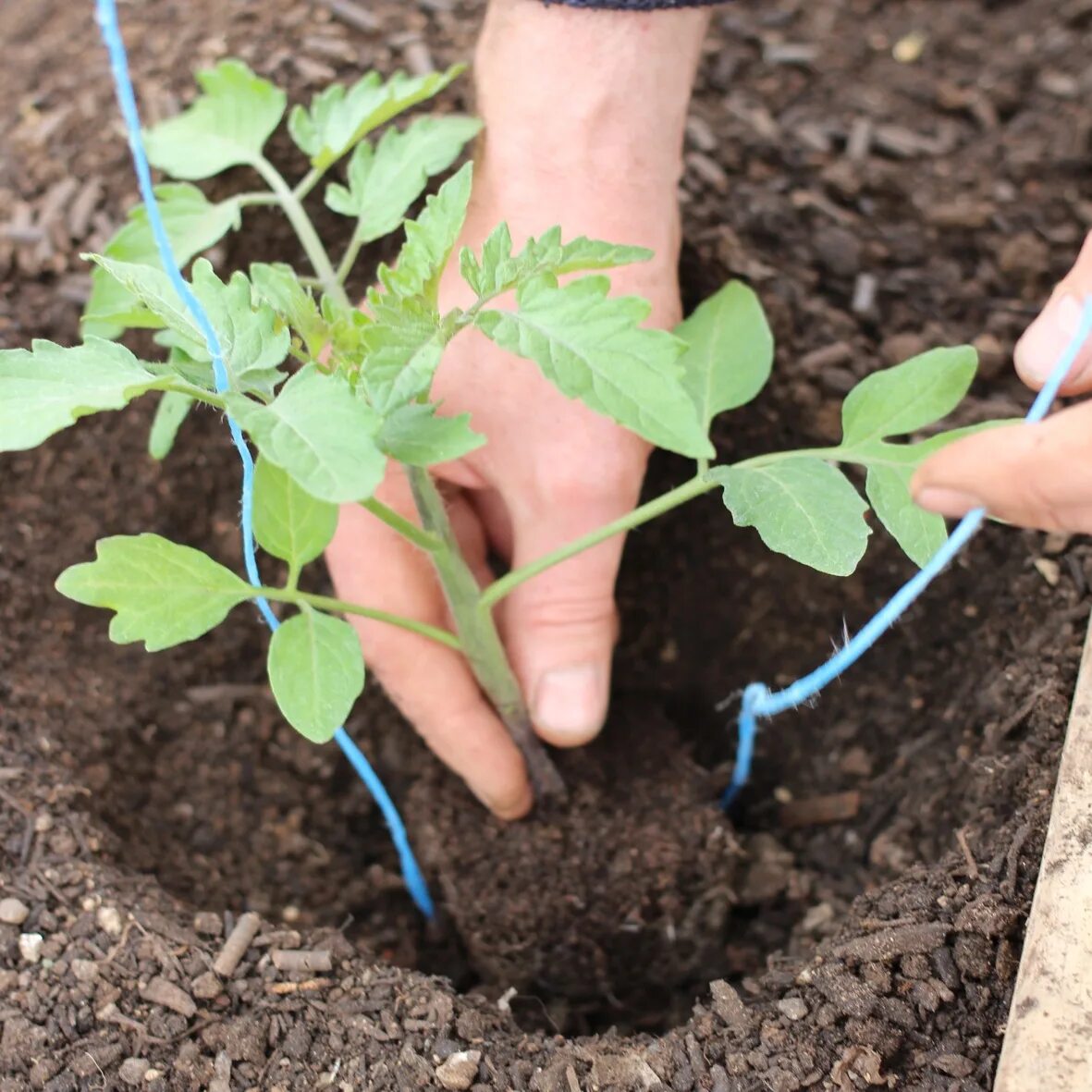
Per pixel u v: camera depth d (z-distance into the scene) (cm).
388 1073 40
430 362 37
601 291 36
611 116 43
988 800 42
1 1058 40
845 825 47
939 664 47
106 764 46
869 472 39
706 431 41
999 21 55
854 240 50
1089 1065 36
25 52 53
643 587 50
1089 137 52
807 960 41
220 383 36
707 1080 39
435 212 37
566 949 45
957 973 39
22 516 48
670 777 47
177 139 45
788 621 49
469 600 42
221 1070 40
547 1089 39
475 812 46
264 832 48
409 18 52
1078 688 40
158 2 53
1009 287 50
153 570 38
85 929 41
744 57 54
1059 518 35
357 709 49
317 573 50
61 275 49
